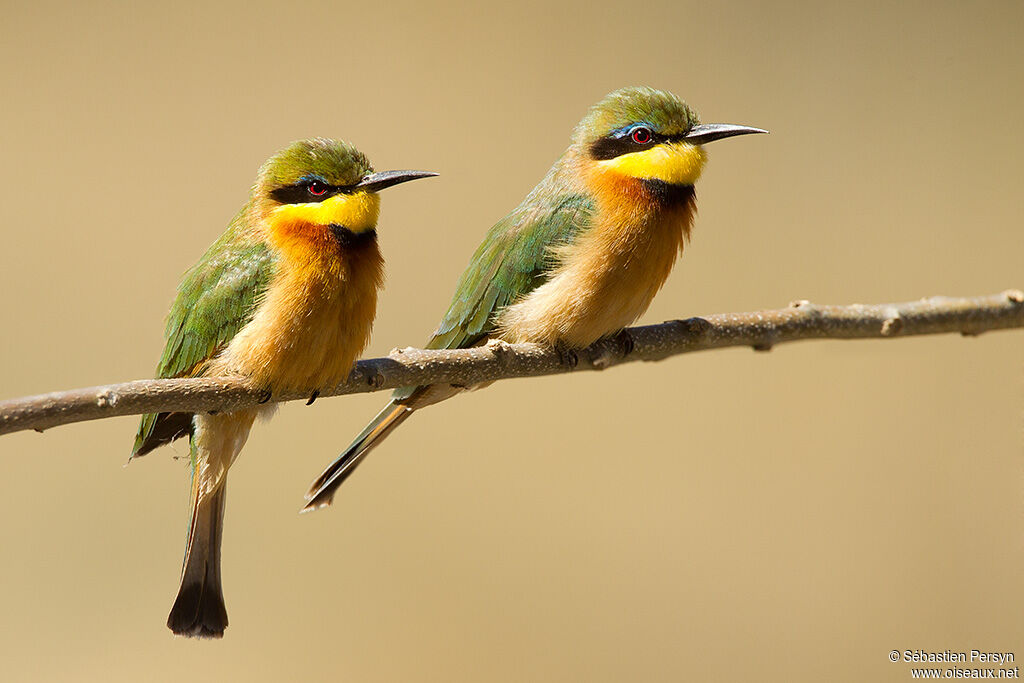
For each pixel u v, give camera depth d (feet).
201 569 13.04
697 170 13.14
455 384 13.03
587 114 13.17
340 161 13.00
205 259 13.03
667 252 13.12
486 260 13.15
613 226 13.11
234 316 12.99
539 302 13.10
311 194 13.00
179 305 13.03
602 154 13.14
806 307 13.07
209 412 12.96
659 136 13.14
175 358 13.01
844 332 13.08
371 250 13.01
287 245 12.99
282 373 12.97
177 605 13.03
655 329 13.08
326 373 12.98
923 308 13.08
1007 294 13.10
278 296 12.98
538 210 13.15
